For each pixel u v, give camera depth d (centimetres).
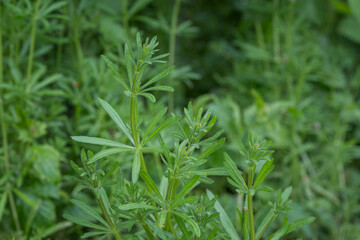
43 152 91
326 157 125
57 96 105
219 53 155
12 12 92
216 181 107
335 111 134
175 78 116
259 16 143
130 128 60
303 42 142
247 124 116
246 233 61
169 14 147
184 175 59
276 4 133
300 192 115
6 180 90
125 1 110
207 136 118
